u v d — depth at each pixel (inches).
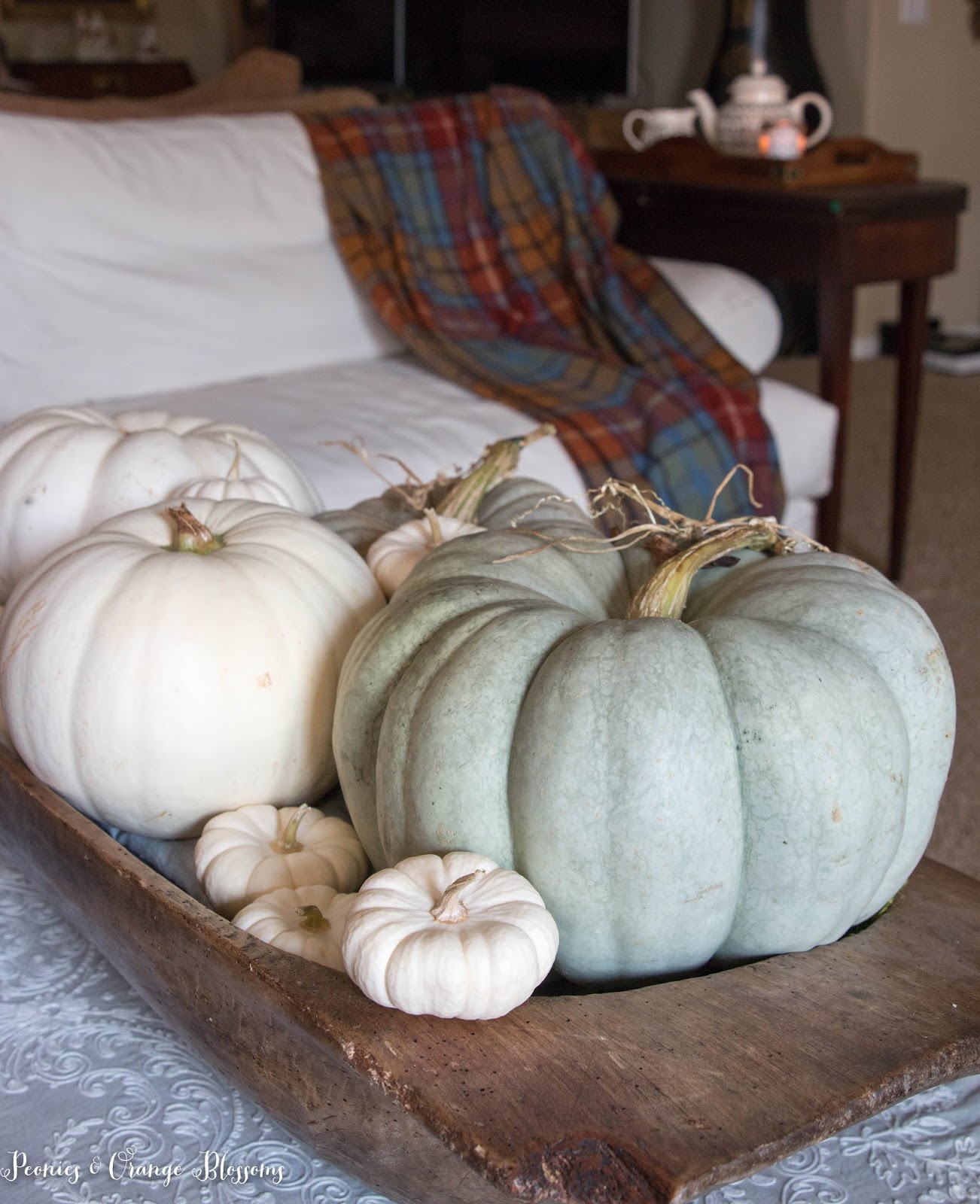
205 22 265.3
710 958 40.1
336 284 112.0
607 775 37.3
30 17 247.9
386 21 237.8
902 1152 38.5
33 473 53.4
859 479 161.0
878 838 38.9
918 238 117.8
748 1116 33.9
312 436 89.8
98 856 40.5
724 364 109.2
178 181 102.6
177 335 102.7
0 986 42.9
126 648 44.0
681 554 41.4
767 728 38.0
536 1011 36.5
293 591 45.8
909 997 37.0
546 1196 33.1
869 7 210.7
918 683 40.3
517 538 44.6
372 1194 37.7
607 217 120.6
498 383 103.3
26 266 94.7
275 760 45.2
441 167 116.0
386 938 36.2
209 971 37.8
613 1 238.7
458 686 39.2
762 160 122.6
